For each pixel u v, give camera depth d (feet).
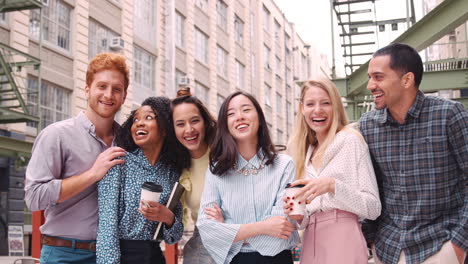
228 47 95.45
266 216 8.89
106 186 9.20
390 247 9.29
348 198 8.61
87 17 55.36
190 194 10.54
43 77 48.80
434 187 9.02
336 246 8.87
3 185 48.98
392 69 9.14
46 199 8.81
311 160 9.94
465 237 8.60
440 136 9.02
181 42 76.89
